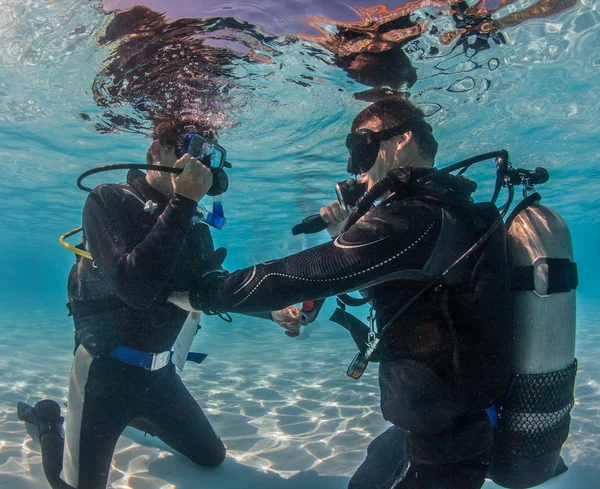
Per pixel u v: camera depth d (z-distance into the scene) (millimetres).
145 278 2490
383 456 2955
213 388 7691
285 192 15977
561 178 15000
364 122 2730
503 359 2215
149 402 3764
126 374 3387
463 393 2203
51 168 13031
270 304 2229
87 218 2957
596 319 20719
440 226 2174
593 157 12344
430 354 2217
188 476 4008
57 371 9031
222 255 3559
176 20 4672
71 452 3314
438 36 5234
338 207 2902
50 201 19172
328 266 2148
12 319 24328
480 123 8742
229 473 4090
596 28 5328
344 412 6066
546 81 6844
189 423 3998
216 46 5199
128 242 2854
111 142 9695
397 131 2555
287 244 33750
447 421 2221
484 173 13641
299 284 2162
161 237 2510
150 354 3459
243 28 4855
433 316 2225
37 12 4770
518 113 8336
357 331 2914
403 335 2281
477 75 6414
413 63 5848
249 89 6410
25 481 3809
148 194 3287
